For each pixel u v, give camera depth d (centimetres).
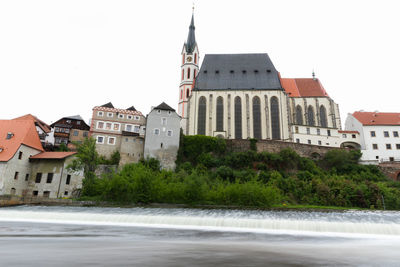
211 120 8338
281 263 976
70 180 5091
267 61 9500
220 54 9806
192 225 2492
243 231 2125
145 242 1446
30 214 2881
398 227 2184
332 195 5059
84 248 1212
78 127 7506
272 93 8544
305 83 9544
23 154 5006
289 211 3450
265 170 6297
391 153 7838
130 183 4497
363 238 1830
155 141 6650
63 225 2281
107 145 6756
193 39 10025
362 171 6694
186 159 6831
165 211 3309
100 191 4675
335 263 999
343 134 8200
